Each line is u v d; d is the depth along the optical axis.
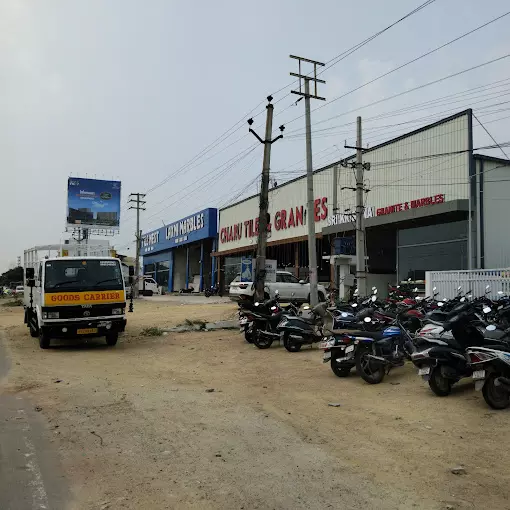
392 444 5.68
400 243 25.56
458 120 21.98
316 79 21.27
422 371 7.59
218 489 4.53
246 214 43.97
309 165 20.34
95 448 5.70
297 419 6.76
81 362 11.70
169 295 50.09
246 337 14.40
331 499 4.29
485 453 5.32
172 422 6.69
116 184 59.66
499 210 21.72
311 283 19.45
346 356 8.89
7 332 18.64
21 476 4.90
